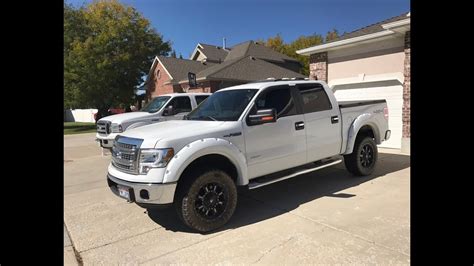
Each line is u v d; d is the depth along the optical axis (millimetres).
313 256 3254
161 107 10070
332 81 10719
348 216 4242
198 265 3238
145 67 31312
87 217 4781
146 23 30812
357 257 3182
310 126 5129
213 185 4043
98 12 28953
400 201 4676
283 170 4902
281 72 24547
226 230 4035
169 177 3713
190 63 29172
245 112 4492
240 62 23609
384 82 9344
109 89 28531
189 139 3953
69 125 33688
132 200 3889
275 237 3736
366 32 10094
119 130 9211
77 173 7996
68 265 3404
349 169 6105
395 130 9203
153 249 3660
